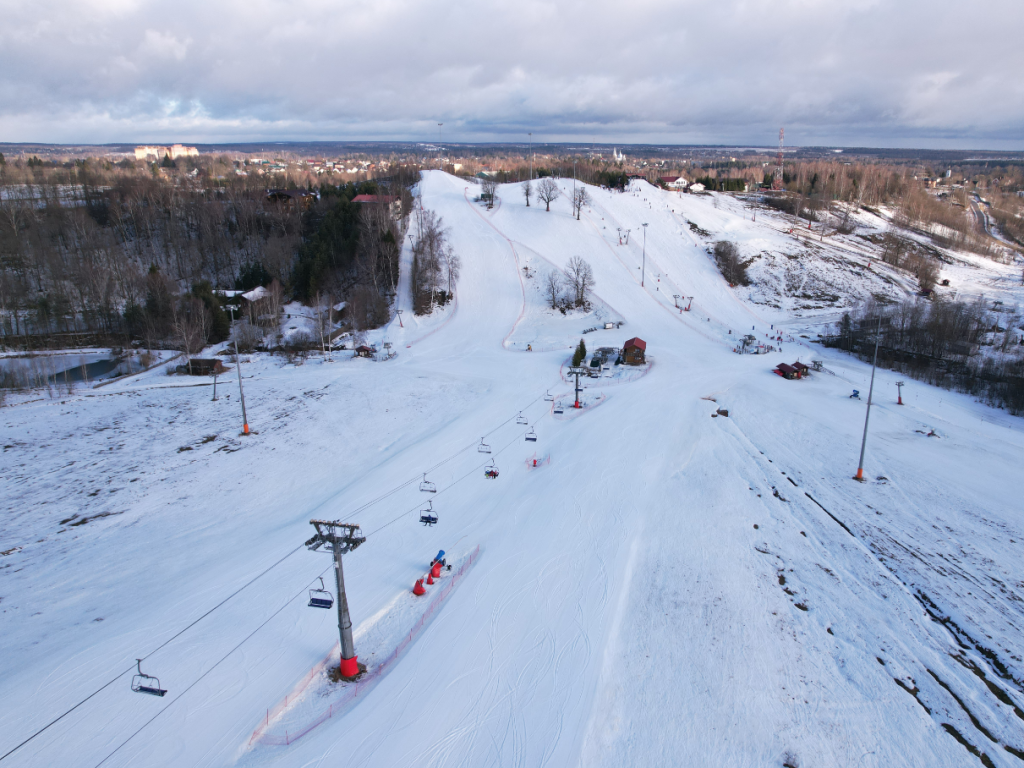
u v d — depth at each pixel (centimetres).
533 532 4203
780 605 3556
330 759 2392
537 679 2858
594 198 16550
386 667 2930
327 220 11944
